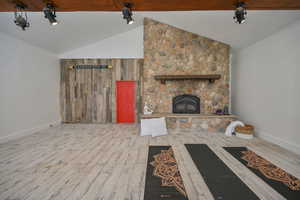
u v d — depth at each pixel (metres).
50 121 4.93
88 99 5.47
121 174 2.00
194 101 4.59
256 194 1.60
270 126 3.28
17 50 3.70
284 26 2.83
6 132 3.40
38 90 4.40
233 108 4.88
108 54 5.43
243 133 3.58
